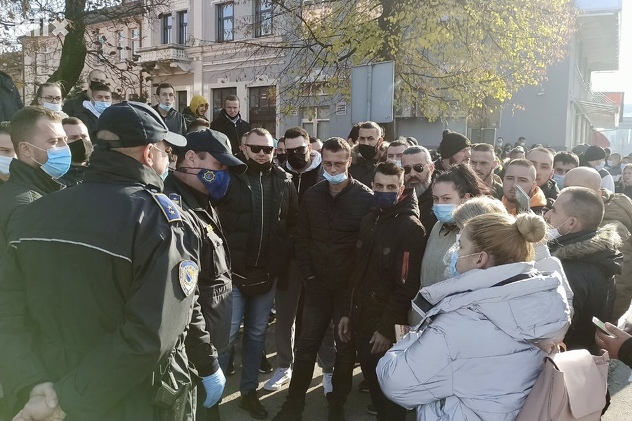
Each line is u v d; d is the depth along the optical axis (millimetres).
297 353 3453
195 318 2064
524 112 19359
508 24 10508
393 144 4703
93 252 1556
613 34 21797
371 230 3162
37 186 2465
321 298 3488
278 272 3758
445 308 1773
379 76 6406
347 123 19234
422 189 3662
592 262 2510
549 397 1682
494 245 1812
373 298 3129
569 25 12867
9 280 1642
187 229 1747
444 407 1778
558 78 18828
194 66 24266
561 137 18938
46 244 1578
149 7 11562
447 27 10203
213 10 23344
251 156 3588
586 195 2646
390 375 1828
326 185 3592
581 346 2445
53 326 1610
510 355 1712
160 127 1757
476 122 15570
